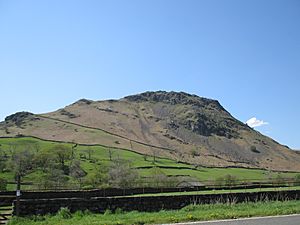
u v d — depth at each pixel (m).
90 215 23.34
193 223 18.38
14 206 22.52
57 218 21.84
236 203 30.59
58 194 36.28
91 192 39.75
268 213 21.84
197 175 123.62
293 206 26.33
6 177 78.62
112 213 24.73
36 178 81.06
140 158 151.75
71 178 90.19
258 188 52.66
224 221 18.98
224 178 94.50
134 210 26.17
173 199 28.08
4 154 104.62
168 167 137.50
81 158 126.81
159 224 18.36
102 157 139.25
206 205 27.80
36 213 22.92
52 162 95.38
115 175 83.88
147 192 47.75
